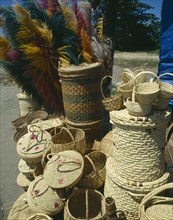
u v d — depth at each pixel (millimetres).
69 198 2527
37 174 2943
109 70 3510
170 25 2959
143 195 2154
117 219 2172
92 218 2348
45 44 3188
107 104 2215
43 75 3289
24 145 2949
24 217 2643
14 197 3426
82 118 3000
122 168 2211
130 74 2129
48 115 3604
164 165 2268
